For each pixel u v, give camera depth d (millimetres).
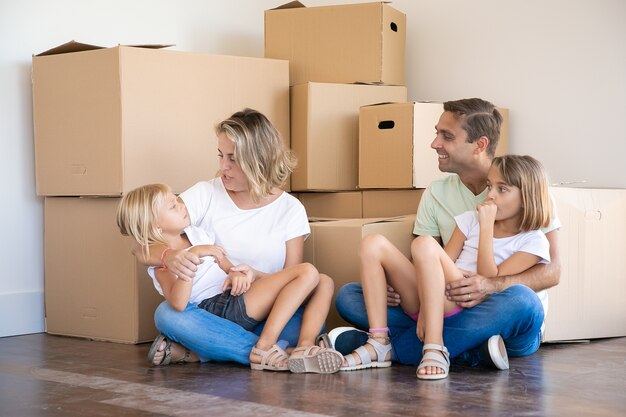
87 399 1900
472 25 3426
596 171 3072
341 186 3139
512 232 2332
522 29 3275
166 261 2242
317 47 3273
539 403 1830
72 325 2877
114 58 2678
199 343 2262
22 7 2957
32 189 2996
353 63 3221
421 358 2246
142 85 2717
